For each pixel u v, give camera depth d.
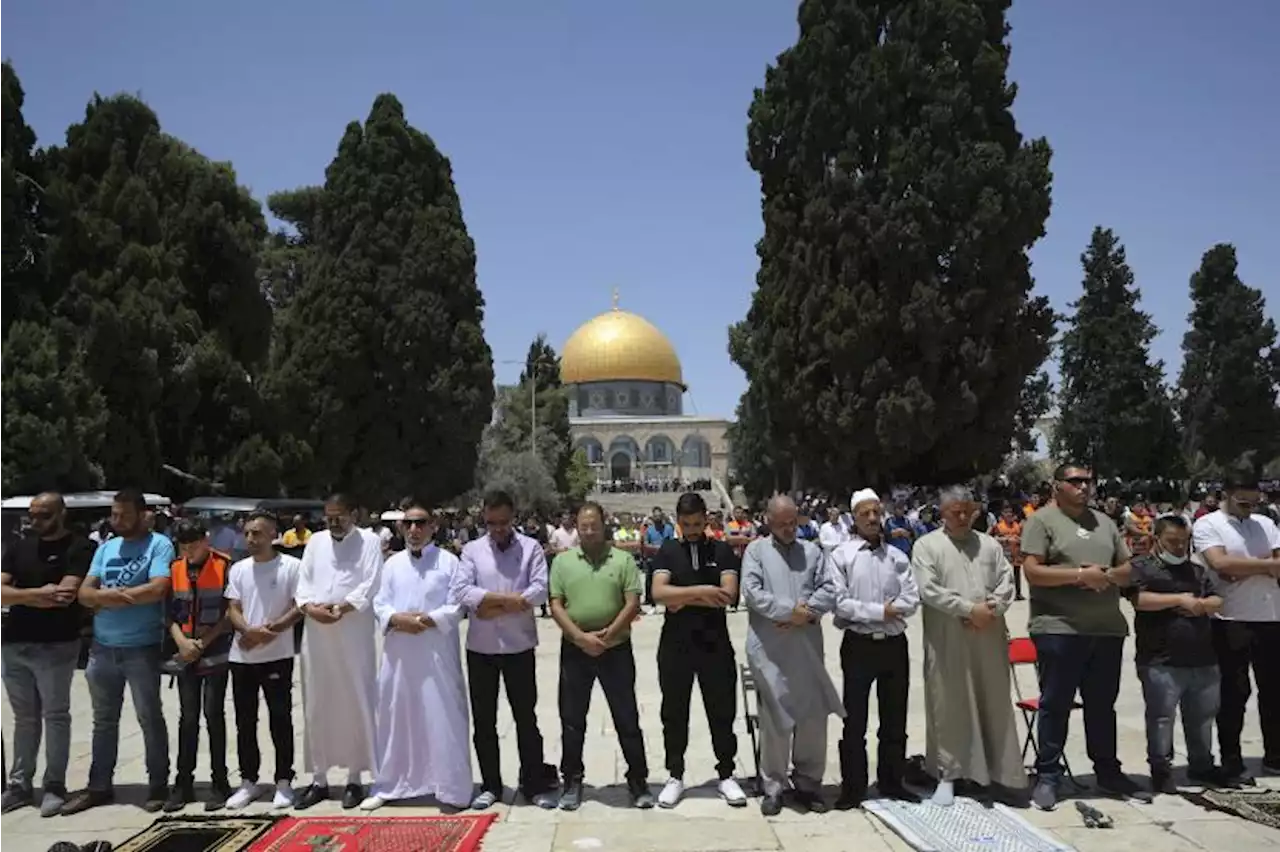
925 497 26.89
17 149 24.92
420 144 39.66
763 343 32.22
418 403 37.44
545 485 52.69
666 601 7.42
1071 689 7.38
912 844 6.47
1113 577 7.30
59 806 7.54
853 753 7.40
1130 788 7.50
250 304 28.41
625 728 7.54
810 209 29.88
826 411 29.31
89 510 17.03
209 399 27.00
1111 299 48.62
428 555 7.79
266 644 7.67
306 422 35.78
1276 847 6.43
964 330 28.95
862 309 28.83
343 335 36.50
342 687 7.68
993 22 30.97
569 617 7.55
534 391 57.53
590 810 7.42
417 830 6.88
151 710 7.69
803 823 7.04
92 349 23.67
